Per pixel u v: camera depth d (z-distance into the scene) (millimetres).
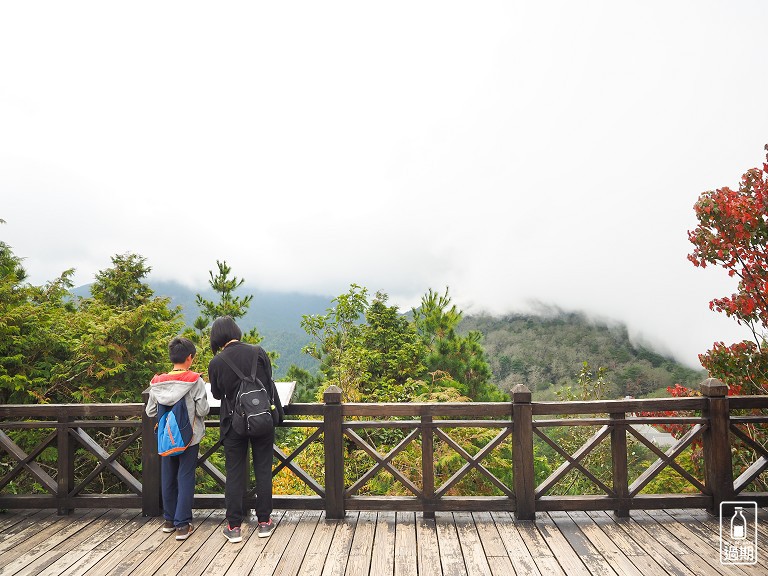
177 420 3713
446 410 4109
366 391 12281
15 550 3598
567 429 10609
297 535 3809
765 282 5977
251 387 3654
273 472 4176
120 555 3512
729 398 4105
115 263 14812
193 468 3857
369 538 3744
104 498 4258
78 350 8508
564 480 9531
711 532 3787
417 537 3752
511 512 4215
